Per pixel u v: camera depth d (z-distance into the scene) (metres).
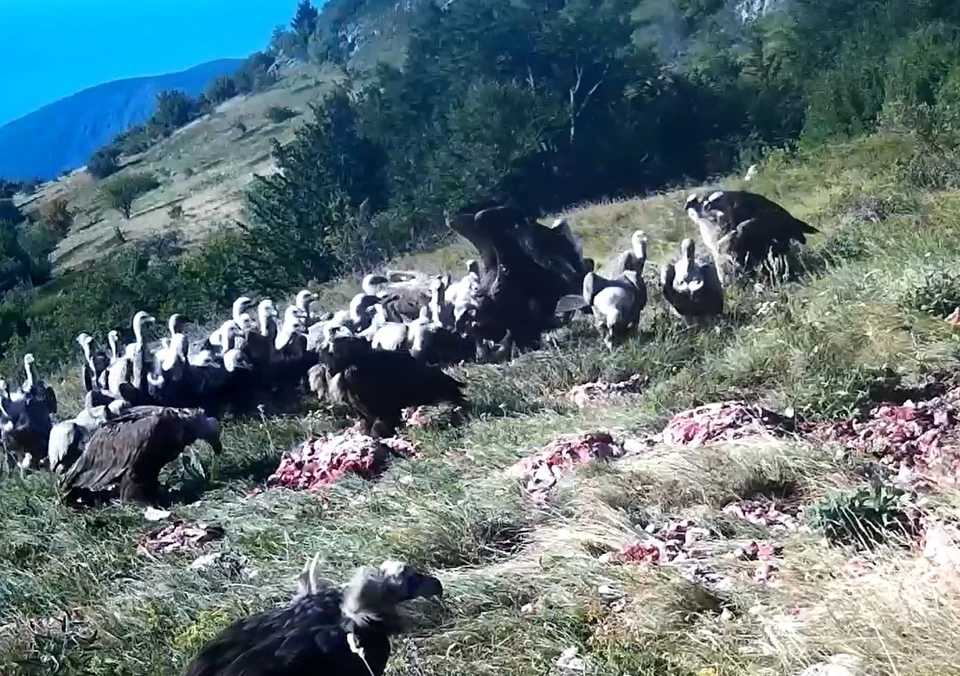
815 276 14.31
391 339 14.40
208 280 34.75
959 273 11.66
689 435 8.99
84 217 78.00
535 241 14.68
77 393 19.62
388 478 9.56
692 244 13.29
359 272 31.91
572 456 8.84
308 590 5.29
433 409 11.89
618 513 7.59
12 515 10.42
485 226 14.44
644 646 6.05
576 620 6.37
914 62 27.58
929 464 7.86
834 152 25.34
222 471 11.02
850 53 39.91
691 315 13.30
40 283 59.34
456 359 14.41
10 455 13.48
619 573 6.68
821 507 7.04
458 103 43.41
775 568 6.63
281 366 14.32
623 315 12.96
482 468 9.36
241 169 77.38
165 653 6.73
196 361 14.61
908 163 21.45
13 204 91.88
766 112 43.97
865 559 6.40
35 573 8.71
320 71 106.38
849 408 9.30
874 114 28.78
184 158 87.06
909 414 8.92
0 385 13.58
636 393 11.38
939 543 6.27
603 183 41.62
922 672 5.16
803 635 5.69
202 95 121.44
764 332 11.50
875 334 10.57
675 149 43.41
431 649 6.33
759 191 24.59
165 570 8.16
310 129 46.44
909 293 11.30
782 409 9.62
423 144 43.69
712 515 7.47
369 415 11.28
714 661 5.77
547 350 13.82
